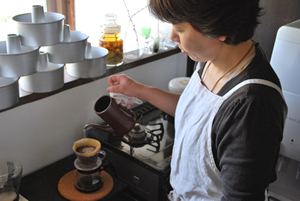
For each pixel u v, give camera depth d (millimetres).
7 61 955
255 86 705
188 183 931
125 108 1203
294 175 1472
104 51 1324
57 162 1355
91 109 1460
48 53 1125
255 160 667
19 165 1086
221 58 781
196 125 852
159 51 1712
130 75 1591
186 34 700
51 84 1124
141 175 1220
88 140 1212
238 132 687
